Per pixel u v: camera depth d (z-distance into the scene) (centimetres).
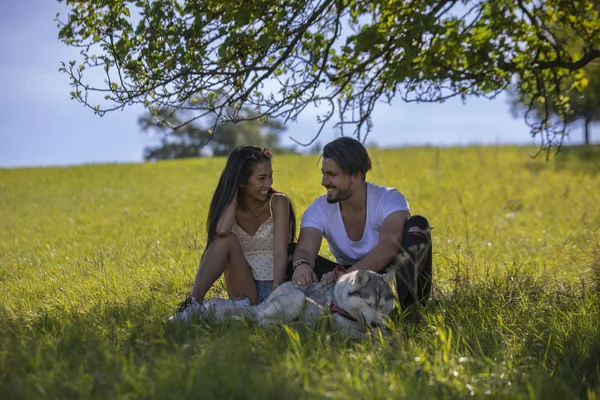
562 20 702
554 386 363
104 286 641
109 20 545
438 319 470
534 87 756
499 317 489
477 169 2056
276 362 371
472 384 357
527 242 907
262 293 542
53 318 501
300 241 521
